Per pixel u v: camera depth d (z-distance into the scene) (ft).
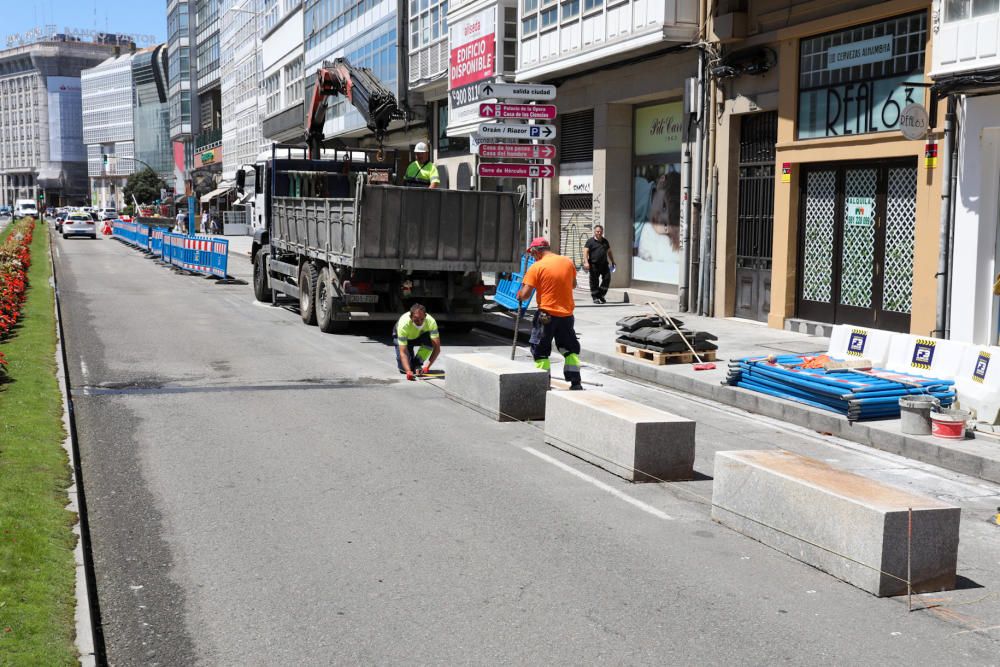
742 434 32.01
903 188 47.75
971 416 31.65
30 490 22.31
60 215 255.91
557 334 37.99
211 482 25.25
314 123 70.85
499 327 58.70
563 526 22.02
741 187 59.72
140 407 34.73
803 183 54.44
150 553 19.99
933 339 34.78
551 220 82.84
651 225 71.87
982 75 39.47
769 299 57.52
